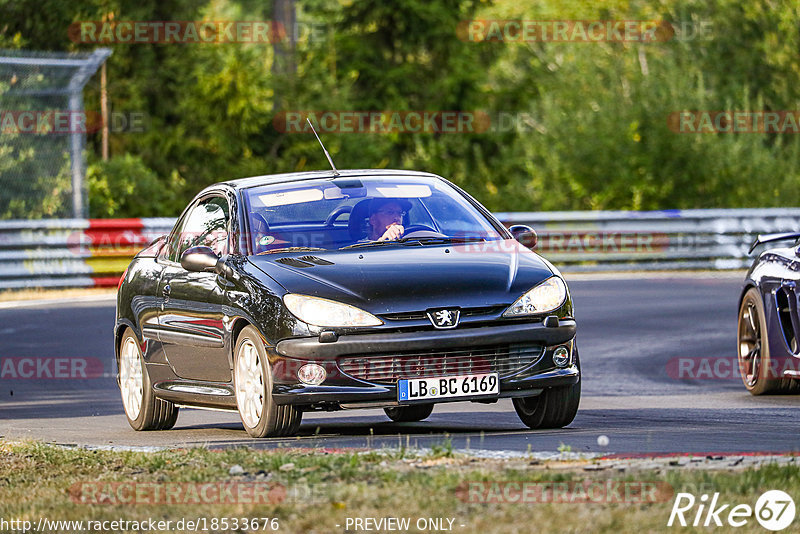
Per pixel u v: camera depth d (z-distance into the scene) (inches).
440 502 658.8
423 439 978.7
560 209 4101.9
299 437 1024.9
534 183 4215.1
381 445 936.3
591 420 1152.2
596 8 5049.2
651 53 4670.3
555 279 1042.1
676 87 4106.8
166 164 4175.7
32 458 926.4
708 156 3986.2
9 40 3745.1
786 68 4756.4
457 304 991.6
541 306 1013.8
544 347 1014.4
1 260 2751.0
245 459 839.1
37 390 1556.3
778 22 4781.0
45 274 2790.4
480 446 906.1
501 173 4864.7
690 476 701.9
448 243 1085.8
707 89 4579.2
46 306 2432.3
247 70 4249.5
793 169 4042.8
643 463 774.5
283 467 791.7
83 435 1162.6
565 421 1061.1
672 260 3203.7
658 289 2632.9
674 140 4015.8
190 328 1111.6
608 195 4023.1
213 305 1073.5
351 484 718.5
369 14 4985.2
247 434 1111.6
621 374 1594.5
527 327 1002.1
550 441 938.1
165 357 1162.6
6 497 763.4
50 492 765.3
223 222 1127.6
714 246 3225.9
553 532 592.1
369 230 1088.8
